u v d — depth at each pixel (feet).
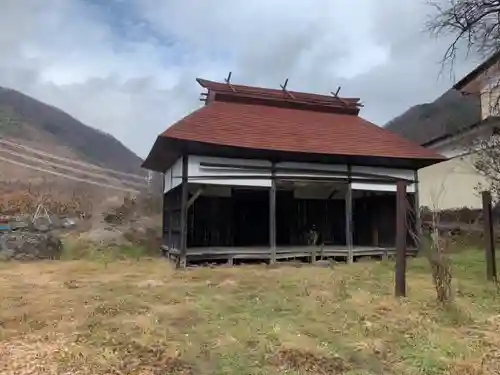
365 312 21.84
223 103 47.85
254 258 42.16
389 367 15.20
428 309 22.50
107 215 66.49
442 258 24.20
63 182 126.41
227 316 21.35
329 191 57.88
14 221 53.36
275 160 42.37
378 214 56.44
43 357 15.80
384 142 48.11
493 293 26.50
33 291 28.12
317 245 52.19
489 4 33.40
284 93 52.39
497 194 49.08
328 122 50.67
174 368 14.89
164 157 45.62
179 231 42.83
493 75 44.65
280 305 23.54
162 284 30.55
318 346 16.92
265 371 14.62
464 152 58.13
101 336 18.19
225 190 54.95
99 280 32.63
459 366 15.11
